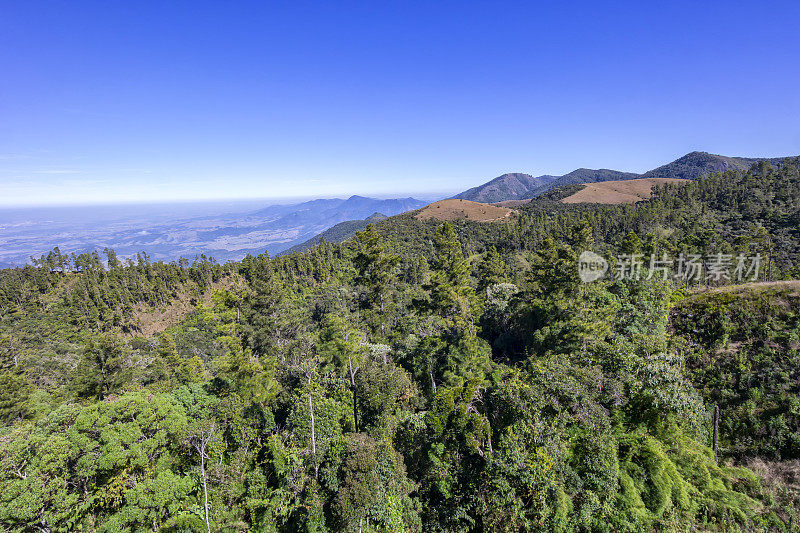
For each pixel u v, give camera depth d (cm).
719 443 2308
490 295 4859
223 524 1908
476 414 2005
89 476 1816
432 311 4391
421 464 2247
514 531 1697
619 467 1812
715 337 3009
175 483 1889
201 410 2550
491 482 1783
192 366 4556
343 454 2102
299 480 2106
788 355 2572
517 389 1978
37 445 1716
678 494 1761
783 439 2155
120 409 1973
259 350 3581
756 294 3144
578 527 1680
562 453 1792
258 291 3762
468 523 1934
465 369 3375
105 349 3456
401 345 4228
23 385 4222
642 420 2047
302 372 2844
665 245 6381
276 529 2045
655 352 2728
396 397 2955
